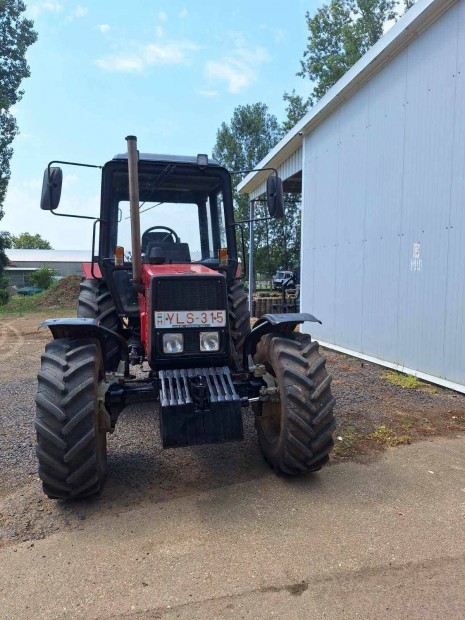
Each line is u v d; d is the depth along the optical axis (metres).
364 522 2.89
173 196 4.76
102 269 4.46
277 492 3.28
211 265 4.63
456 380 5.72
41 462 2.96
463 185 5.51
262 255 36.88
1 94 27.78
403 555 2.56
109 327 4.55
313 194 9.38
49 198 3.89
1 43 28.22
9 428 4.67
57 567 2.50
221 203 4.80
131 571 2.46
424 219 6.19
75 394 2.99
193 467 3.73
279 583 2.35
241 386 3.61
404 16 6.11
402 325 6.70
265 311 15.23
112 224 4.55
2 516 3.01
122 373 3.56
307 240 9.70
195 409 3.18
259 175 13.37
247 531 2.80
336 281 8.52
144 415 5.10
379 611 2.16
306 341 3.65
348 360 7.68
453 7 5.57
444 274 5.86
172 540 2.72
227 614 2.15
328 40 30.30
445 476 3.50
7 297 25.50
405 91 6.47
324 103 8.34
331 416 3.34
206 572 2.44
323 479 3.47
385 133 6.96
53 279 39.03
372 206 7.34
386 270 7.05
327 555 2.56
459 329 5.64
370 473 3.56
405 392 5.70
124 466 3.76
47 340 11.43
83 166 4.20
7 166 28.94
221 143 40.25
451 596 2.24
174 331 3.44
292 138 10.02
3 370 7.66
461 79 5.50
